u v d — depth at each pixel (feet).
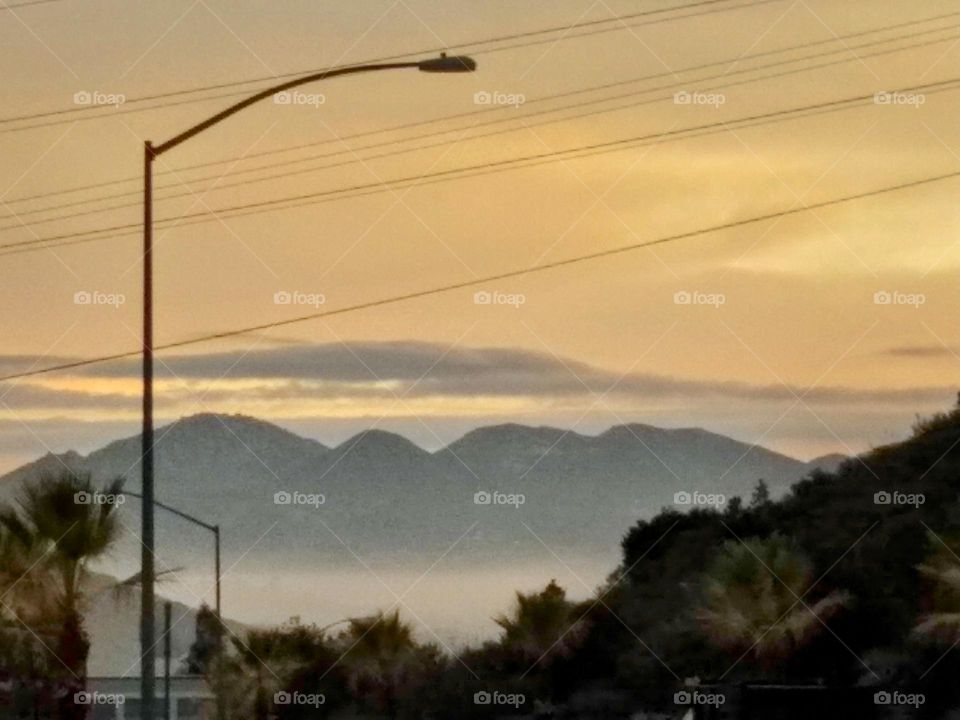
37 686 107.65
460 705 123.24
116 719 115.85
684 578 143.43
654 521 160.86
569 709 124.98
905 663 120.57
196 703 119.55
